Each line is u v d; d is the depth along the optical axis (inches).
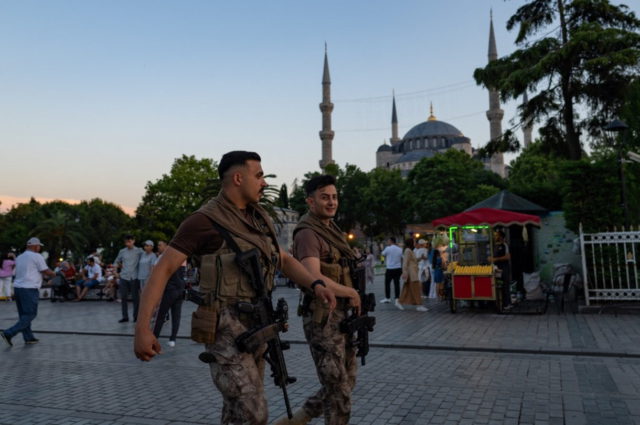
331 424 114.1
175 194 1700.3
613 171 442.0
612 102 751.7
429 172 2298.2
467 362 247.4
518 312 416.2
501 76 799.1
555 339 295.1
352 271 122.7
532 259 600.4
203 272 88.4
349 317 117.6
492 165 4758.9
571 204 451.2
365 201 2578.7
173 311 323.6
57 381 230.2
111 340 350.9
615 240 416.5
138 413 178.5
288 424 118.6
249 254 89.7
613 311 397.1
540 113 797.2
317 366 115.4
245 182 95.4
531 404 176.2
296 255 118.6
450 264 509.0
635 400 178.1
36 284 342.3
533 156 2234.3
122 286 447.2
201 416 174.2
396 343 297.6
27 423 169.2
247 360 87.6
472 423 158.6
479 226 466.3
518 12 812.0
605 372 219.8
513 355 261.9
